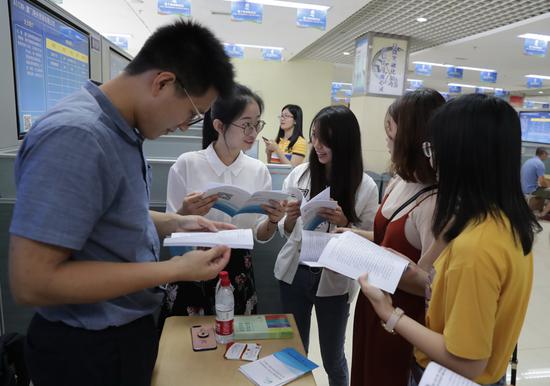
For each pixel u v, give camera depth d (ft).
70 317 2.67
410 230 3.96
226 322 3.88
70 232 2.20
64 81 7.14
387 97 20.27
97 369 2.75
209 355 3.72
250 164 5.38
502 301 2.69
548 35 17.54
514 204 2.75
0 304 5.62
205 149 5.31
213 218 5.11
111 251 2.66
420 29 18.45
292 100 33.27
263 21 19.21
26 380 3.84
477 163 2.76
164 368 3.52
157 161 6.24
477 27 17.43
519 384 7.27
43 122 2.28
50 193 2.15
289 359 3.65
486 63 25.50
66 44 7.21
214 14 18.26
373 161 20.52
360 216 5.70
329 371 5.86
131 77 2.63
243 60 32.35
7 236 5.58
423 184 4.04
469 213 2.78
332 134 5.29
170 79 2.59
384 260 3.59
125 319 2.81
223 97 2.92
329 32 21.24
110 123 2.49
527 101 49.11
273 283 6.72
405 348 4.14
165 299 4.77
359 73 20.85
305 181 6.01
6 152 5.26
